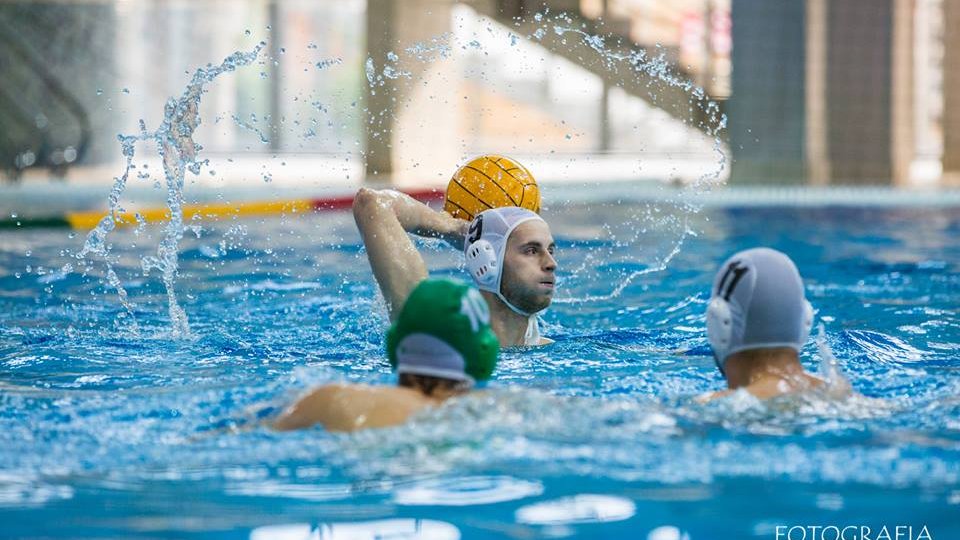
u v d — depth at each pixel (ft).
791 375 35.37
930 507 26.58
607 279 78.64
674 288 73.87
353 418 31.91
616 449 30.63
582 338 53.62
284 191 161.89
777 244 100.83
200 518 26.48
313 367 45.32
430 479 28.60
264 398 38.29
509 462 29.68
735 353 35.78
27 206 140.36
